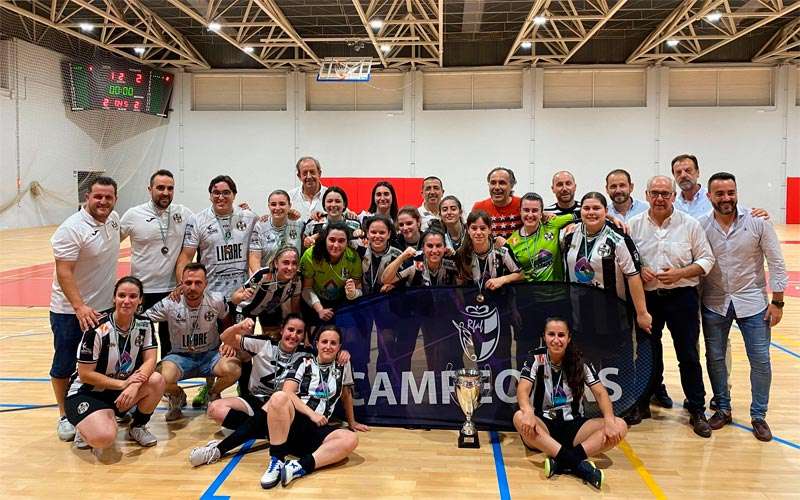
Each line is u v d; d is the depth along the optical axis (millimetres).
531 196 3709
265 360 3438
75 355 3486
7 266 10336
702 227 3521
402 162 18594
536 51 17734
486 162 18328
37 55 16062
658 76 17578
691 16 14562
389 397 3662
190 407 3982
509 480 2885
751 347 3420
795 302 7441
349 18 15398
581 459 2914
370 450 3260
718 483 2834
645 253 3537
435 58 16875
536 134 18078
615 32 17047
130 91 17781
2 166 15164
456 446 3314
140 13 14328
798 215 17641
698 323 3502
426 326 3680
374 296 3713
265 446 3314
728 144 17641
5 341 5625
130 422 3643
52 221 16766
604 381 3535
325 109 18797
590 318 3580
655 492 2748
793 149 17500
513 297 3635
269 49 17625
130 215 3824
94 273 3520
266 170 18922
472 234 3545
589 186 18094
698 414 3484
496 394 3584
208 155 19031
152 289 3877
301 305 3883
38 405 3949
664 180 3418
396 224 4312
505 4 14188
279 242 4156
